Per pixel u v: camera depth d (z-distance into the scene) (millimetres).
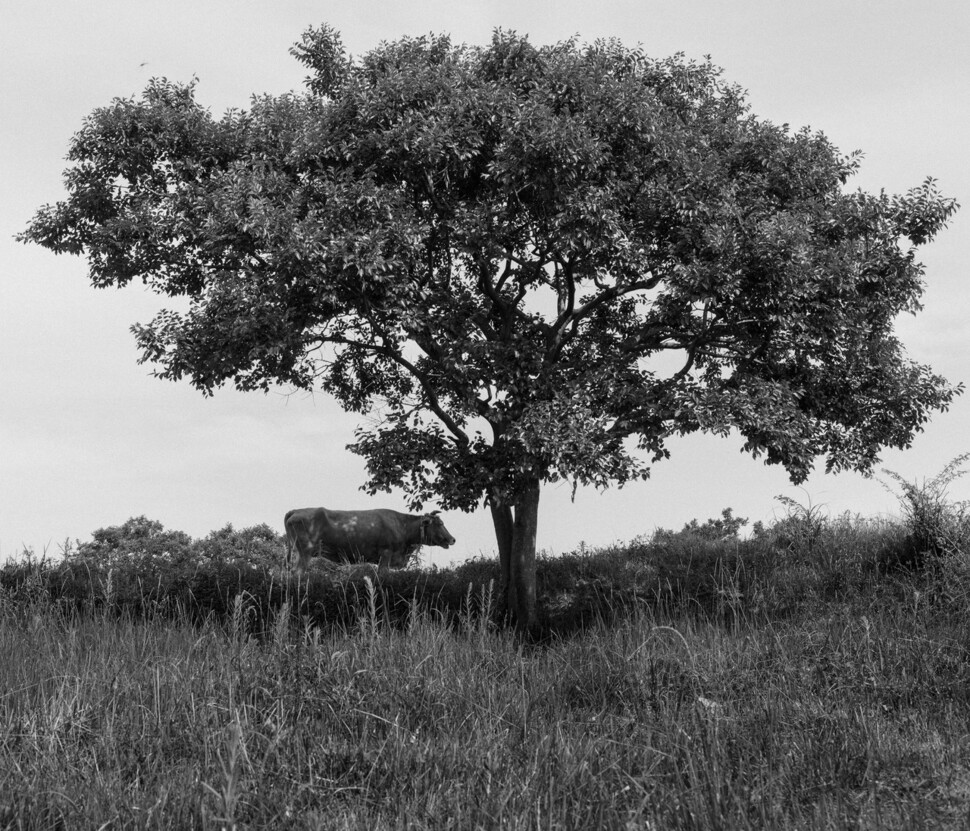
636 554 14219
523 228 11984
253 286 10797
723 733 5562
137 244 12484
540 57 12266
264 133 12609
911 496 11055
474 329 12172
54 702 5480
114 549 14758
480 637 7715
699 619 9195
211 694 5910
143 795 4547
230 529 17234
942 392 12312
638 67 13000
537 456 10992
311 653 6383
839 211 12102
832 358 12008
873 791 4484
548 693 6699
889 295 12188
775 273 10812
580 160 10875
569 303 12664
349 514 16828
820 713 5965
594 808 4492
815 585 10523
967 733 5727
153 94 13031
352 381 14141
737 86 13359
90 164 12859
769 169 12328
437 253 12844
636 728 5742
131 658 6797
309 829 4270
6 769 4738
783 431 10953
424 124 11000
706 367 12578
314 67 13344
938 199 11938
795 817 4375
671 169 11555
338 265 10578
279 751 5082
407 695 6000
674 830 4234
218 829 4145
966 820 4297
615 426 11539
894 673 7086
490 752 5172
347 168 11336
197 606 10633
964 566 9492
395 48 12391
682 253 11539
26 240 12945
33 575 9289
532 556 12406
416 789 4707
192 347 11195
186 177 12766
